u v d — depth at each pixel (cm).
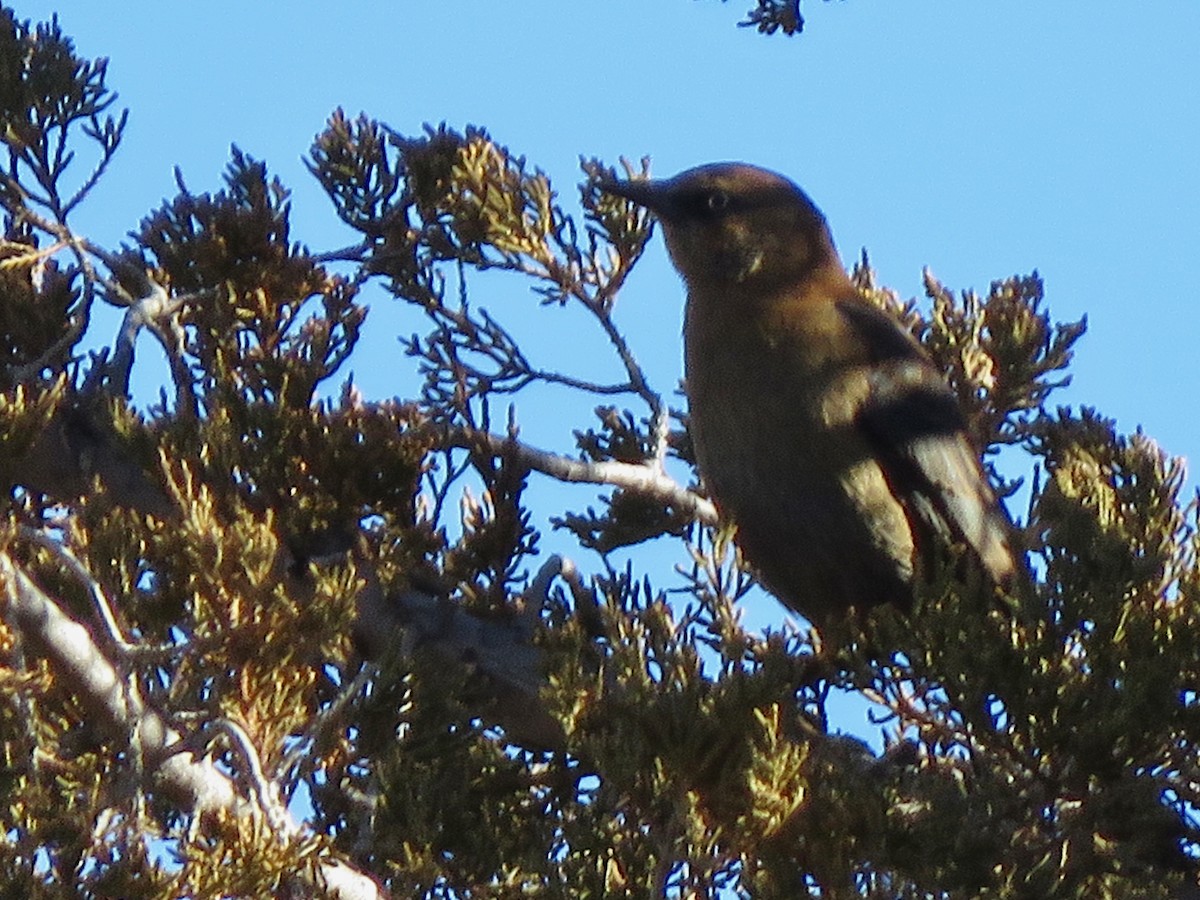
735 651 901
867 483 1299
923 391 1316
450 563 1196
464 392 1290
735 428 1327
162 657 846
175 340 1198
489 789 1008
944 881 853
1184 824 972
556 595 1168
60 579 937
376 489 1107
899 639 901
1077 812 902
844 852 852
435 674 1008
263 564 858
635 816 870
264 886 796
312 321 1216
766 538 1327
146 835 838
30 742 834
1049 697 870
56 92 1239
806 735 999
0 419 909
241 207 1269
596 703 874
